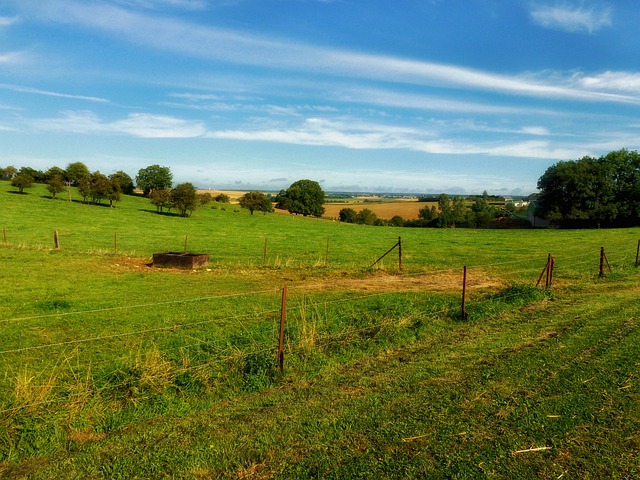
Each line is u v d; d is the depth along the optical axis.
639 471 4.86
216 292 16.45
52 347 9.51
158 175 110.12
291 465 5.04
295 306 13.77
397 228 70.44
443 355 8.73
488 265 24.30
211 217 73.69
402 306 12.52
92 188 75.12
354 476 4.80
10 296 14.73
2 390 7.11
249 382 7.26
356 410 6.36
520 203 136.88
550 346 9.09
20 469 5.00
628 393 6.77
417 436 5.63
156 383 6.82
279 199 113.50
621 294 14.81
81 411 6.02
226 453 5.27
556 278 19.00
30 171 102.62
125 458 5.17
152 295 15.57
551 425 5.85
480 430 5.76
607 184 69.44
